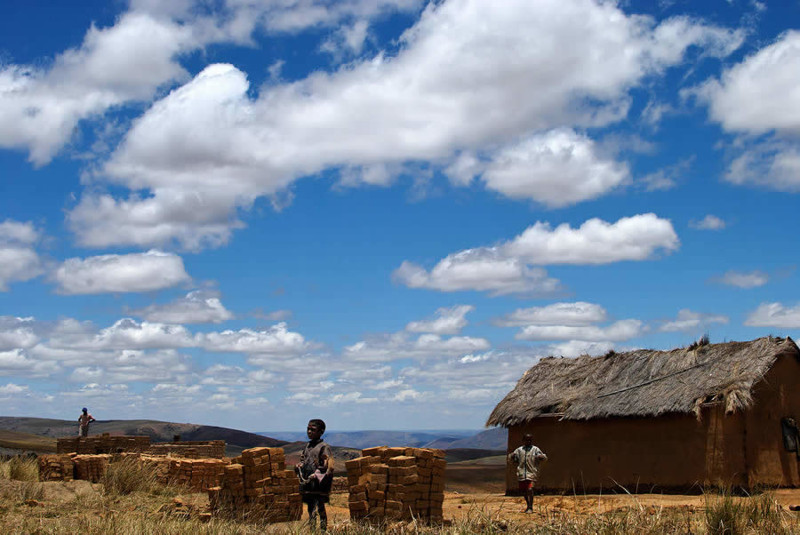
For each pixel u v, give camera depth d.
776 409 22.28
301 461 12.43
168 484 21.05
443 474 13.47
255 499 14.37
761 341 22.38
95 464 21.47
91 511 14.91
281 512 14.63
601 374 25.61
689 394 22.00
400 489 12.73
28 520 13.07
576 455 24.48
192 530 11.70
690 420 21.98
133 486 19.58
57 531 11.53
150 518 12.83
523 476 17.05
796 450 22.28
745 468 21.17
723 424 21.41
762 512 10.92
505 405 26.83
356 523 12.26
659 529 10.52
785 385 22.66
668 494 21.84
